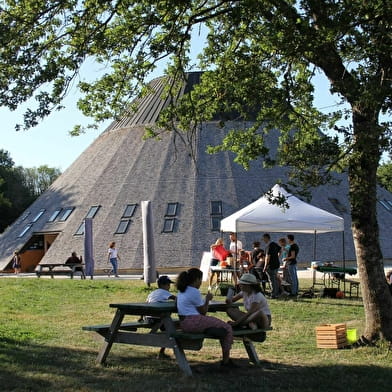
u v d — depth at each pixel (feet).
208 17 41.14
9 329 41.47
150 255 73.72
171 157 136.87
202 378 28.84
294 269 67.67
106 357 31.68
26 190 266.36
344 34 36.11
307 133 48.16
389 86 33.96
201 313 30.37
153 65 45.21
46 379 27.76
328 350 36.88
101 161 146.51
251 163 135.13
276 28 36.63
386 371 31.01
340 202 131.54
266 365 32.45
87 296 64.54
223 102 46.78
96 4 40.63
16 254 128.98
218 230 122.11
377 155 35.63
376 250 37.93
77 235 129.70
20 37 39.52
